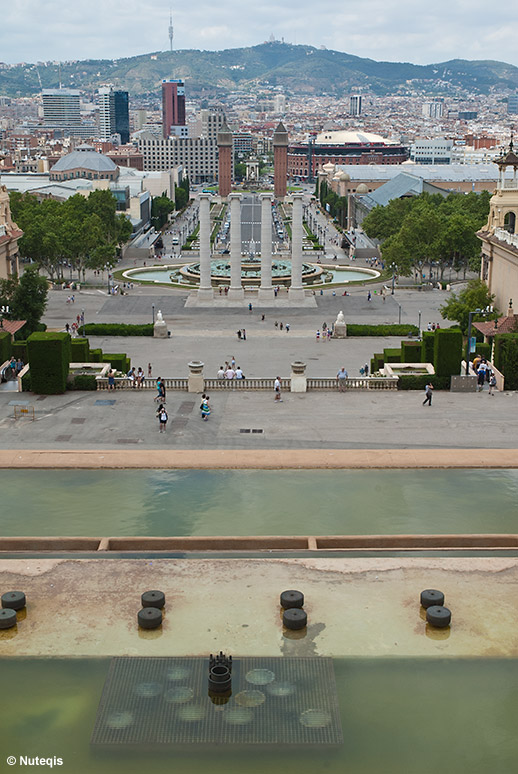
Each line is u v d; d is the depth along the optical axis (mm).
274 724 37188
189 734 36594
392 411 88938
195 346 130625
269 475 70062
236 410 89500
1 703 38781
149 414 87938
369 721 37750
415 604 46844
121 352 125938
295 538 54812
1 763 35062
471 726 37562
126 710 37938
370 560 51844
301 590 48250
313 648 42656
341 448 77125
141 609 45969
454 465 71500
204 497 65375
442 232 189375
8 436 80250
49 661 41688
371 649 42688
